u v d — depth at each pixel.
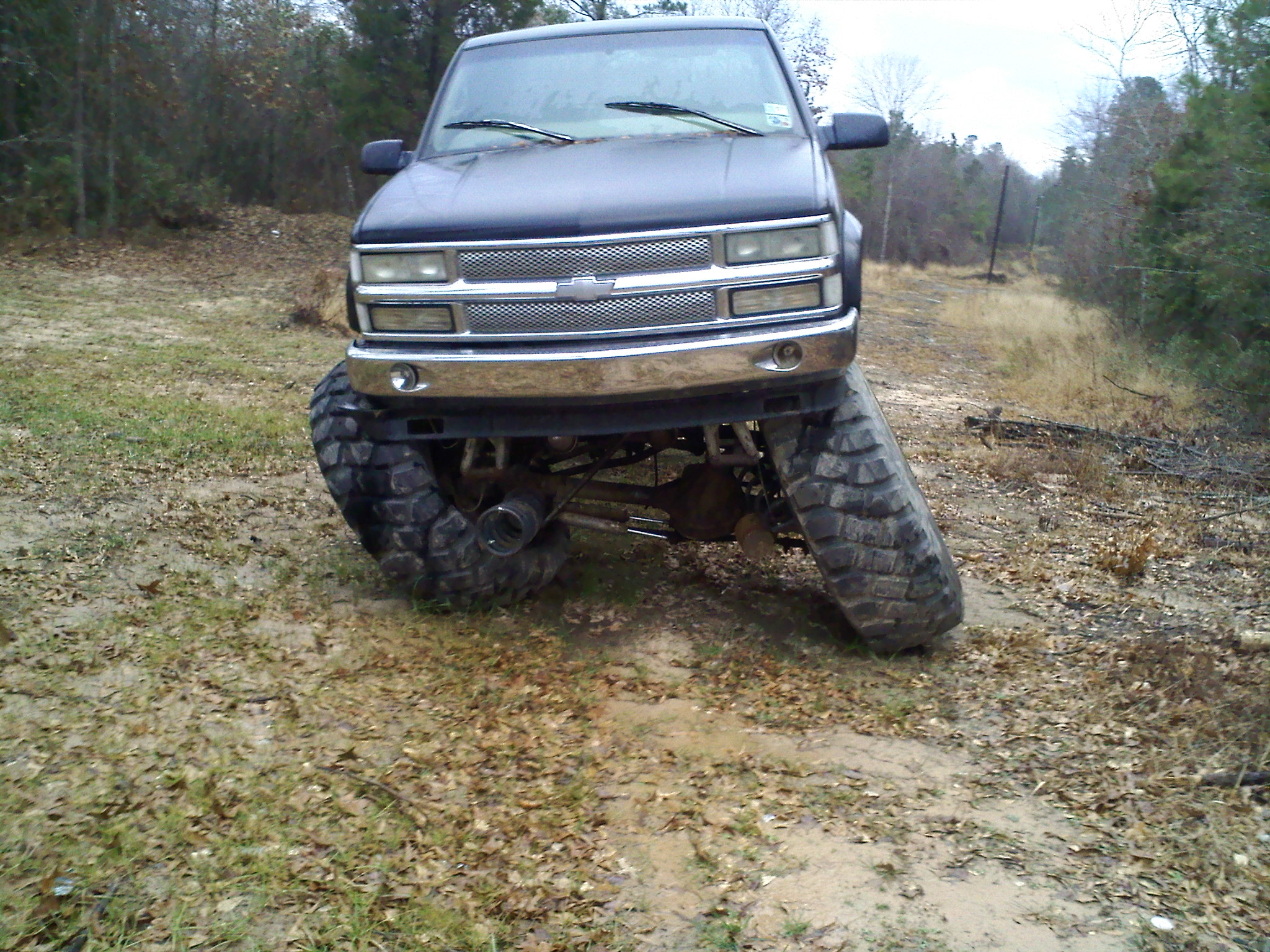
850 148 4.63
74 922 2.46
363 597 4.59
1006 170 45.66
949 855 2.87
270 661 3.90
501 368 3.59
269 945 2.42
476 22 24.06
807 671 4.06
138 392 9.21
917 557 3.91
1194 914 2.61
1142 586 5.27
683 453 5.98
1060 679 4.01
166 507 5.86
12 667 3.74
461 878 2.72
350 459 4.24
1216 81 14.88
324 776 3.13
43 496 5.91
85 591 4.53
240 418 8.23
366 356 3.75
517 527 4.15
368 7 23.20
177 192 22.83
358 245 3.76
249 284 18.73
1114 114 22.38
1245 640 4.18
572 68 4.87
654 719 3.63
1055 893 2.70
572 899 2.65
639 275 3.54
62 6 20.42
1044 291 34.66
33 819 2.82
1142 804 3.09
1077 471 7.85
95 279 17.73
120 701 3.54
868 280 31.45
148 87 22.48
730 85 4.70
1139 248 16.77
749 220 3.52
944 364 15.08
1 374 9.45
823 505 3.88
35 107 20.98
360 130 23.98
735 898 2.67
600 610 4.68
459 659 4.04
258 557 5.11
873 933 2.54
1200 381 12.18
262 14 28.33
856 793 3.17
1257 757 3.31
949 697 3.87
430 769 3.23
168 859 2.71
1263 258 11.81
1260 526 6.56
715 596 4.91
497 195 3.79
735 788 3.20
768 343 3.52
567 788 3.16
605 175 3.86
